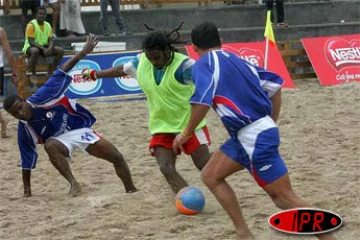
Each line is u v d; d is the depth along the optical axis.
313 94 30.12
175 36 14.98
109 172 18.48
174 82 13.77
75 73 29.62
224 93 11.07
